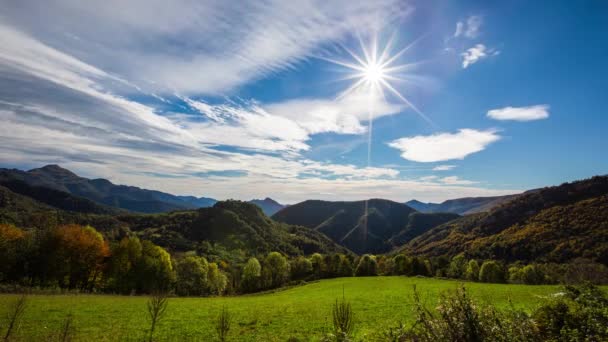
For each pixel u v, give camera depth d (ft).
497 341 23.21
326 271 310.04
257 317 92.84
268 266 285.84
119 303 115.34
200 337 70.59
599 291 28.99
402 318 77.46
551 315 28.68
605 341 24.44
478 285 144.15
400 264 294.66
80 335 70.13
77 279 188.85
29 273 172.65
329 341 27.30
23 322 77.61
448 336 23.54
